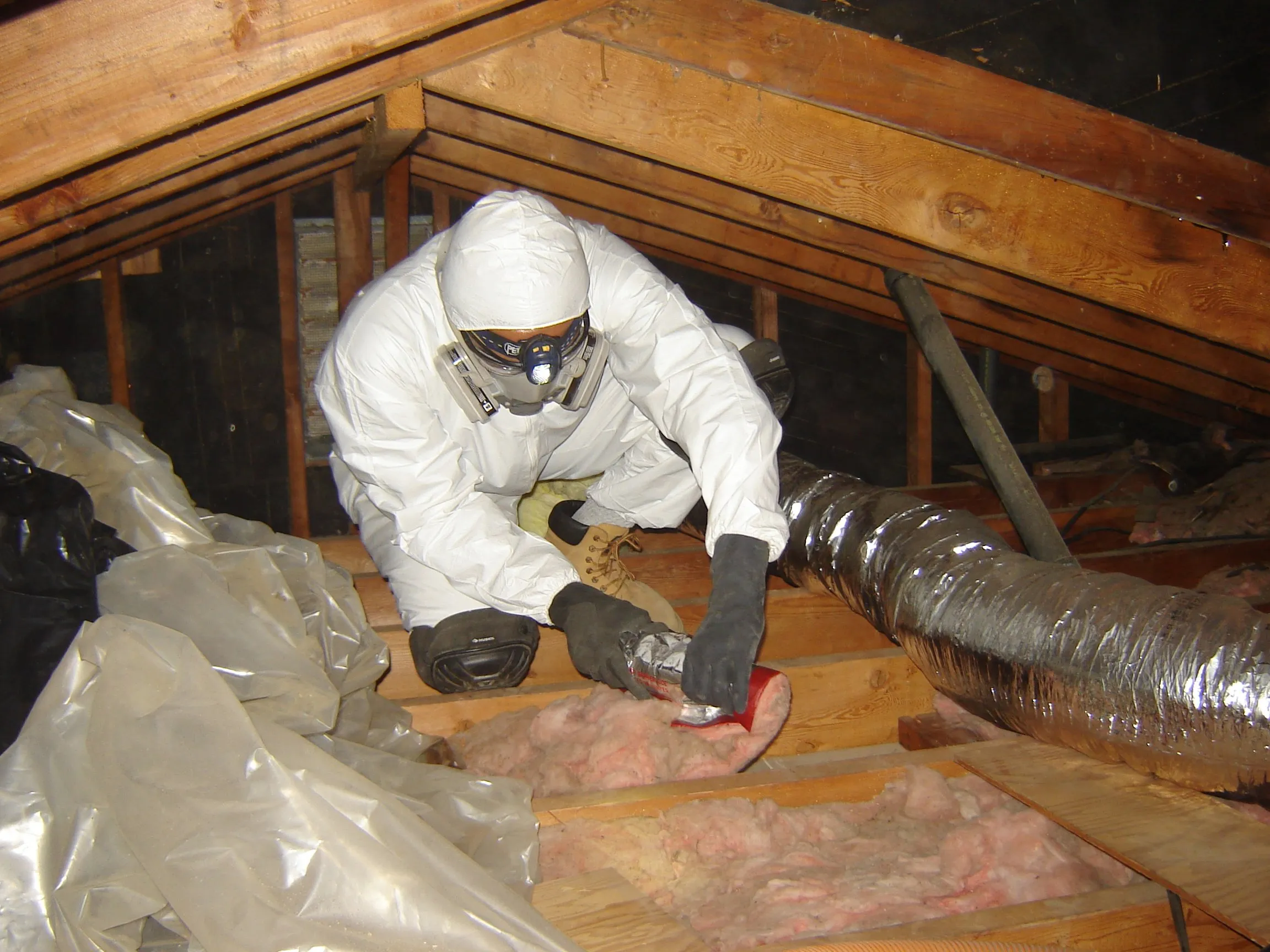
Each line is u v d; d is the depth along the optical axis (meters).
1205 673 1.40
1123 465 3.26
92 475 1.67
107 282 3.37
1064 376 3.69
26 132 1.10
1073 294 2.07
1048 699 1.57
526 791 1.46
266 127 1.70
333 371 1.67
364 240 3.42
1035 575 1.69
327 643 1.73
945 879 1.44
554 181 3.00
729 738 1.67
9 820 1.13
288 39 1.20
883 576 1.92
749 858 1.49
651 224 3.00
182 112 1.17
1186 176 1.97
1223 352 2.58
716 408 1.59
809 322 3.96
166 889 1.08
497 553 1.68
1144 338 2.60
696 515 2.37
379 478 1.66
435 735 1.89
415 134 2.16
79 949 1.11
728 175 1.92
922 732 1.93
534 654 1.87
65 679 1.19
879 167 1.95
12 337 3.49
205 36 1.16
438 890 1.09
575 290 1.48
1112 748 1.51
